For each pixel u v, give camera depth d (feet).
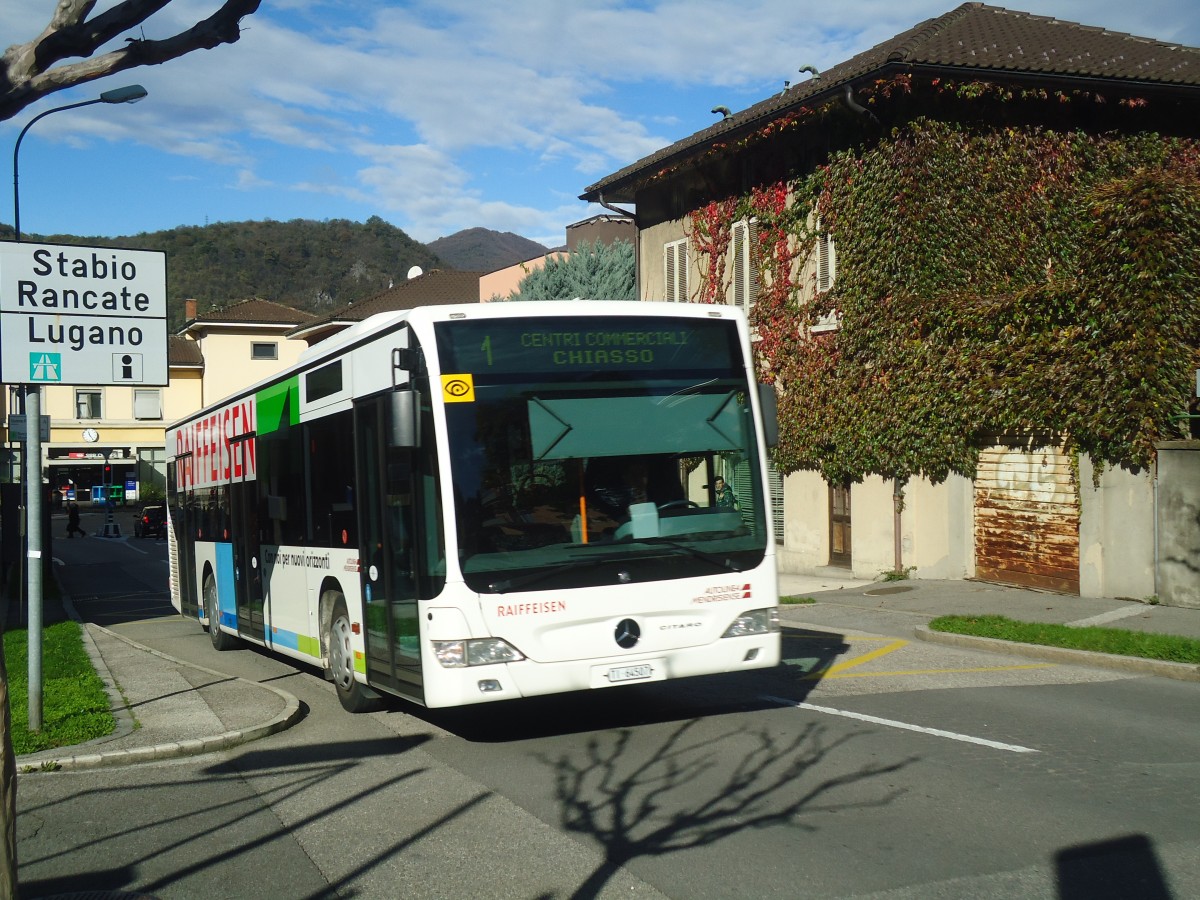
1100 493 51.70
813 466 74.49
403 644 27.20
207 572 52.26
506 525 25.25
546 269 113.91
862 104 63.46
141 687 36.45
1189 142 68.69
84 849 20.43
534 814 21.22
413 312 26.27
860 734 26.68
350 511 31.17
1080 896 16.10
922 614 50.70
